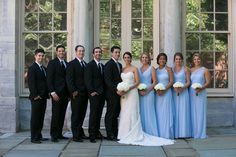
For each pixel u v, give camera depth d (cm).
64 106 1002
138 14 1241
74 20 1192
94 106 978
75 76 982
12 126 1162
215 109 1227
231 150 877
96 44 1236
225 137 1043
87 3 1179
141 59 1049
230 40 1242
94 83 983
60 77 984
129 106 996
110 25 1240
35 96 968
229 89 1238
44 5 1231
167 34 1170
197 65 1057
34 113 975
